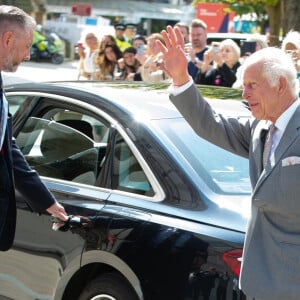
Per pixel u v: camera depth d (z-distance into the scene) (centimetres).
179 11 3844
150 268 347
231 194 359
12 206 347
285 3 1089
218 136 322
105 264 373
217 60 769
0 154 337
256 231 293
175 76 320
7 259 425
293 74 290
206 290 326
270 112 292
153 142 380
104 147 402
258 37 786
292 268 281
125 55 942
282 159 284
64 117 432
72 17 3216
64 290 390
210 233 334
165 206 359
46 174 429
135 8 3794
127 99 419
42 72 2436
